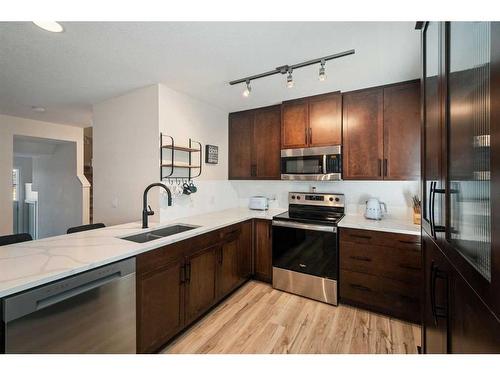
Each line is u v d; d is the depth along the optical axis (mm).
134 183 2510
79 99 2730
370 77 2215
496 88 552
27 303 1065
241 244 2725
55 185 4621
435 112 1119
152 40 1619
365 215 2650
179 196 2625
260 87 2471
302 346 1807
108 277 1388
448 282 926
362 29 1492
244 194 3621
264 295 2605
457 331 837
